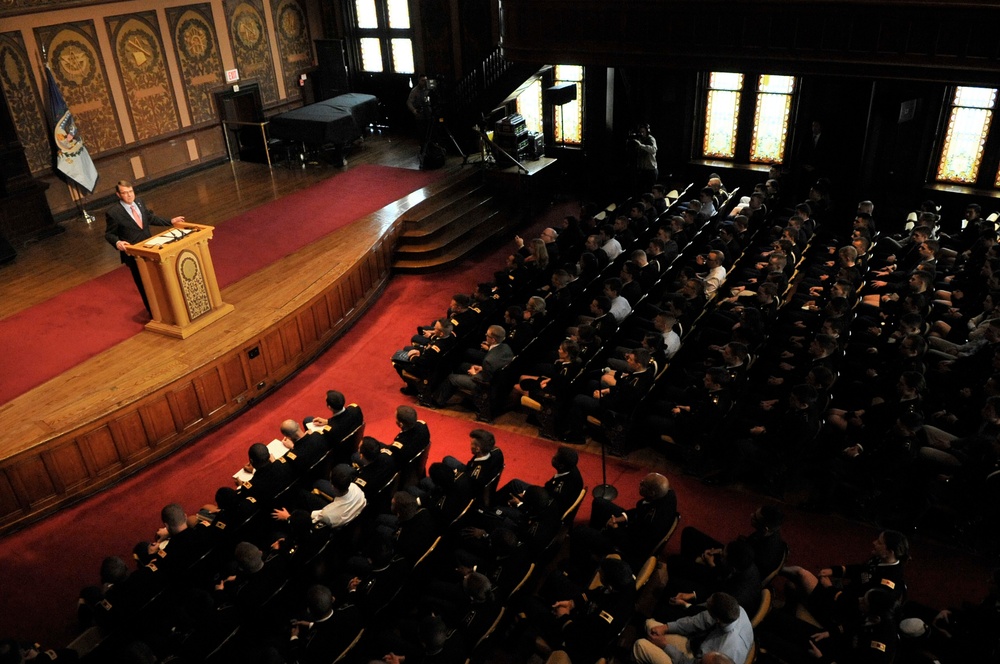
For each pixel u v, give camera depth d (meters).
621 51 12.88
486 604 5.65
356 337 11.73
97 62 14.09
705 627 5.40
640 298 10.09
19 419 8.45
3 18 12.52
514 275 10.91
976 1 10.04
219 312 10.35
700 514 7.71
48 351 9.77
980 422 7.69
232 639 5.86
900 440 6.88
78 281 11.71
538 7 13.32
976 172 13.73
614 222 12.48
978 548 7.07
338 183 15.42
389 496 7.43
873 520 7.48
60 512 8.43
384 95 19.08
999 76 10.28
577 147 17.17
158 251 9.22
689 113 15.91
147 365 9.34
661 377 8.88
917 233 10.95
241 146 17.16
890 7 10.63
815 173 14.16
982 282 9.39
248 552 5.93
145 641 6.04
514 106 17.08
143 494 8.64
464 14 17.16
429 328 10.59
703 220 12.57
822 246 12.39
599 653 5.58
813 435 7.30
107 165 14.66
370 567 6.13
